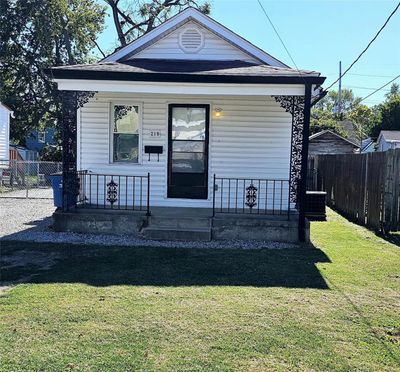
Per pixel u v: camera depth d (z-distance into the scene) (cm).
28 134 2997
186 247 732
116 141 977
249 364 325
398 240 835
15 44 2750
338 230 952
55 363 321
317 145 2950
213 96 951
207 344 358
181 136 966
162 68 870
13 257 641
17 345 349
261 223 803
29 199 1498
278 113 950
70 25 2641
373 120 4372
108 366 318
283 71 829
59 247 709
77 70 789
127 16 2594
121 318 410
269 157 958
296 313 433
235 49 1009
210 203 969
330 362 331
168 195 977
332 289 516
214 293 492
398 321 417
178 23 1001
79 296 470
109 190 909
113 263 615
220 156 962
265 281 545
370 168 976
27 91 2861
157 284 521
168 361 327
